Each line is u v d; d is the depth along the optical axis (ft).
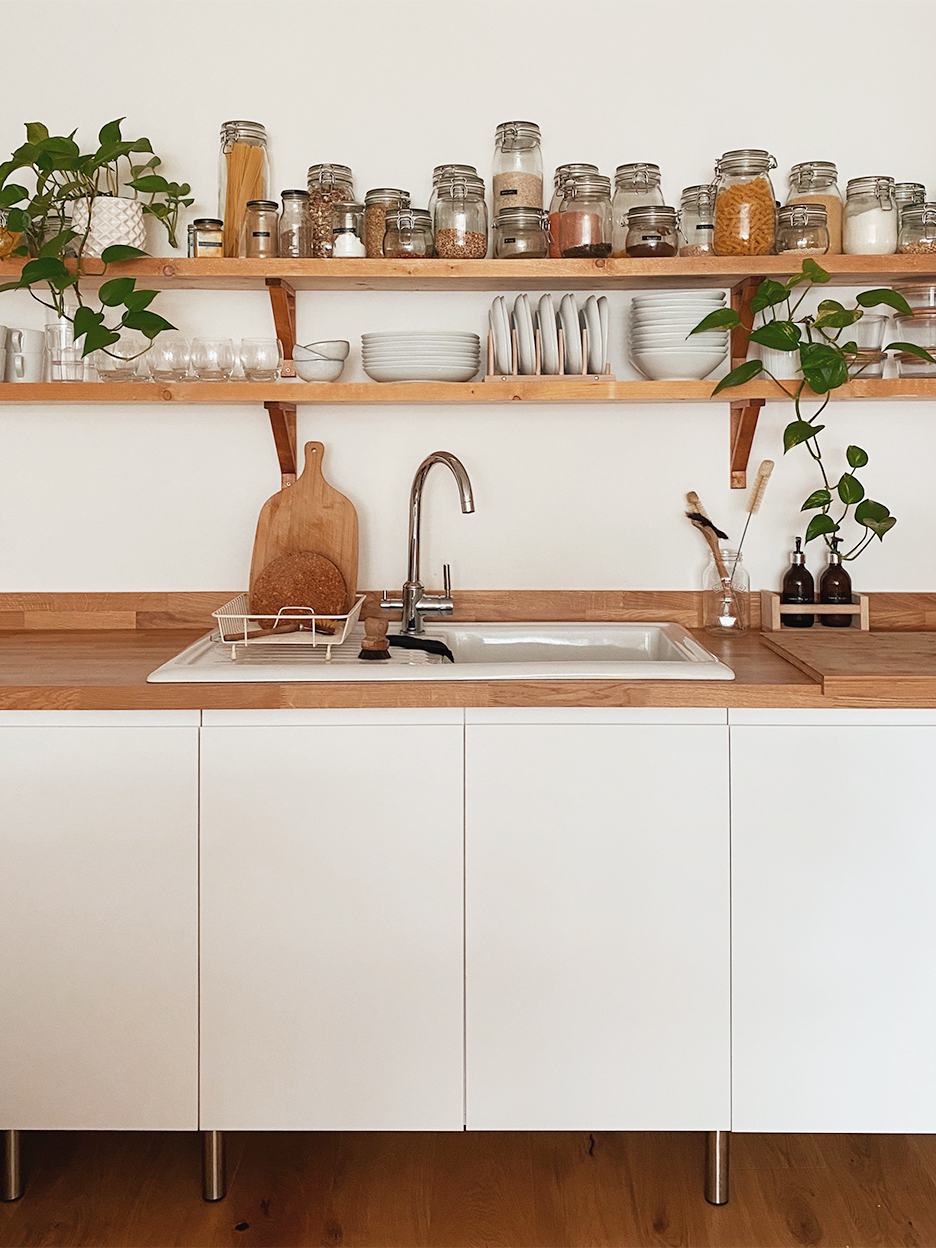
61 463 7.74
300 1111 6.01
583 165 7.03
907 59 7.48
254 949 5.92
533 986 5.95
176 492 7.78
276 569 7.09
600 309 7.02
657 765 5.85
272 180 7.59
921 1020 5.96
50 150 6.76
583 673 5.84
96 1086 6.00
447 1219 5.98
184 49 7.52
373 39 7.52
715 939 5.93
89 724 5.83
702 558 7.79
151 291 6.60
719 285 7.38
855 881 5.90
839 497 7.46
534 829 5.88
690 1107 6.00
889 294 6.67
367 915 5.91
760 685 5.81
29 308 7.62
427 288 7.51
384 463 7.76
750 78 7.52
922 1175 6.41
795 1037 5.97
